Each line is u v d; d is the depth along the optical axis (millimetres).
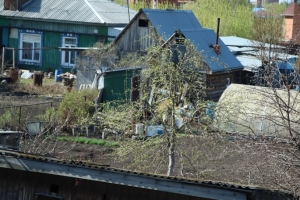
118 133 25984
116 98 32219
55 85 42406
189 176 19328
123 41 41781
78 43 48781
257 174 17250
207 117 19281
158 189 11961
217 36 39094
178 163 21500
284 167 13641
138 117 20000
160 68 19656
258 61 42031
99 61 40031
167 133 18828
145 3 63844
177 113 19719
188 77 19953
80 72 39844
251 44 48188
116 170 12273
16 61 50312
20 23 50312
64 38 49156
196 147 20094
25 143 21719
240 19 60562
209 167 20797
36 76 41656
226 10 62375
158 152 19156
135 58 37281
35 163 12945
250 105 21500
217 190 11508
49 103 33219
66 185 13453
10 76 42281
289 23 64000
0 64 47688
